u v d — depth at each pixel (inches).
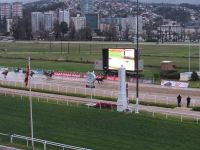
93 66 4131.4
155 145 1456.7
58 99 2352.4
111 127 1699.1
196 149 1406.3
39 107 2092.8
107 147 1441.9
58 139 1553.9
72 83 3004.4
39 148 1434.5
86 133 1625.2
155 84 2947.8
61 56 5467.5
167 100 2267.5
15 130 1685.5
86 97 2423.7
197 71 3501.5
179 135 1565.0
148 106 2169.0
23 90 2704.2
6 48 7509.8
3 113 1980.8
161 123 1738.4
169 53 6181.1
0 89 2736.2
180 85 2832.2
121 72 2000.5
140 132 1616.6
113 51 3070.9
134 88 2765.7
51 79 3225.9
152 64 4340.6
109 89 2699.3
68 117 1878.7
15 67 3996.1
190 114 1950.1
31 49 7229.3
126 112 1953.7
